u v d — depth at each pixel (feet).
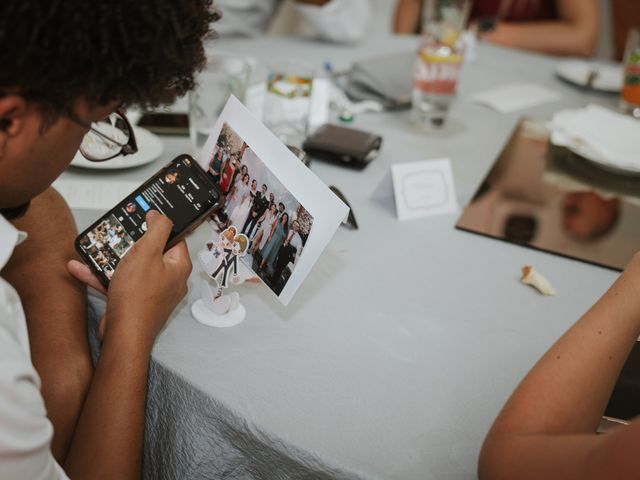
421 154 4.19
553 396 1.91
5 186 1.90
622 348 2.02
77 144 1.97
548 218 3.50
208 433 2.32
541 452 1.73
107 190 3.39
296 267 2.37
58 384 2.29
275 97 4.17
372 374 2.37
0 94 1.66
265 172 2.48
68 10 1.62
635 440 1.45
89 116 1.90
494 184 3.83
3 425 1.55
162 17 1.80
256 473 2.36
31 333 2.40
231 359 2.39
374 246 3.16
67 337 2.42
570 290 2.94
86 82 1.75
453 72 4.44
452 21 4.96
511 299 2.86
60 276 2.61
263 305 2.68
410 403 2.26
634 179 3.97
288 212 2.41
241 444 2.25
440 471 2.02
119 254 2.57
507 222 3.44
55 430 2.25
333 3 5.88
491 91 5.31
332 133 4.04
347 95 4.95
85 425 2.17
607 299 2.12
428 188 3.46
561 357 2.00
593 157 4.00
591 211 3.59
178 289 2.48
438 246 3.21
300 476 2.14
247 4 6.08
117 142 2.80
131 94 1.92
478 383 2.37
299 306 2.69
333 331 2.57
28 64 1.63
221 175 2.68
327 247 3.12
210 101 3.99
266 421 2.14
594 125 4.35
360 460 2.03
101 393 2.19
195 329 2.52
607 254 3.21
